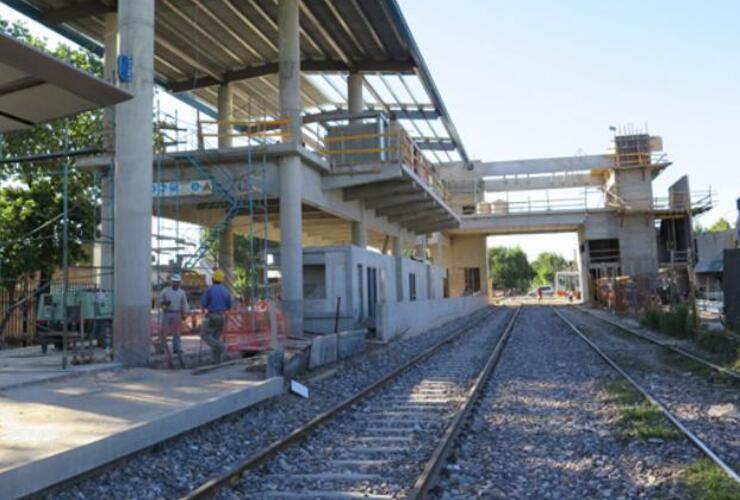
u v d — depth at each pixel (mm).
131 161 15016
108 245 20578
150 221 15234
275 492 6633
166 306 14258
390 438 8961
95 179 21578
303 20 27062
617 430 9250
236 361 14703
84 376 12539
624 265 56219
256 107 36938
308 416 10719
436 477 7027
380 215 33375
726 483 6484
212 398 9766
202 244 22312
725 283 22000
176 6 25375
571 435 9156
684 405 11062
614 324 32188
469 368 16688
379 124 25219
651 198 55625
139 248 14867
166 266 20125
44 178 27688
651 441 8414
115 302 14734
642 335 25219
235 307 18703
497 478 7129
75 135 27703
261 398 11219
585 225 57844
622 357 18312
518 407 11320
